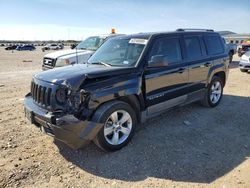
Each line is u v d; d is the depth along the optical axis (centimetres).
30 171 342
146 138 445
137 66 422
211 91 616
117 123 397
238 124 514
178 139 441
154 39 464
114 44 505
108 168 352
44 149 404
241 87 876
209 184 314
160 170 346
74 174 338
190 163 362
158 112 474
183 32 536
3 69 1565
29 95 448
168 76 471
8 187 308
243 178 325
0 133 462
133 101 422
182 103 527
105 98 371
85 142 359
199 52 566
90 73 369
